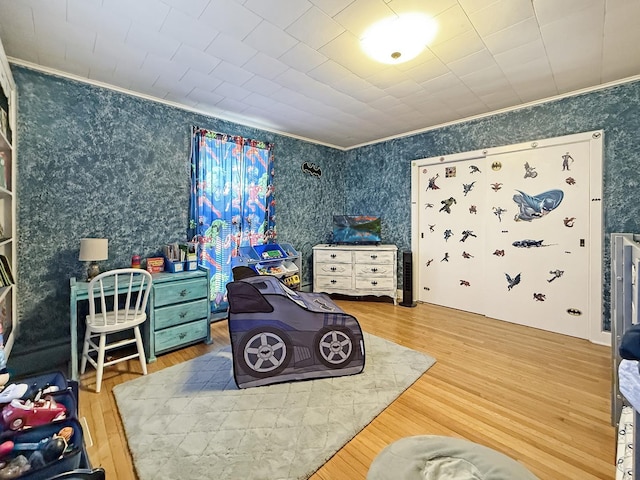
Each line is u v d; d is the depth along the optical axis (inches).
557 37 78.8
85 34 76.6
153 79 101.3
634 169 103.4
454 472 51.1
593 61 91.6
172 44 81.4
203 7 67.1
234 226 142.7
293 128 157.9
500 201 135.6
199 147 129.3
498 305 138.3
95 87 102.3
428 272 164.9
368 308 157.6
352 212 198.5
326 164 190.9
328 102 122.8
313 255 176.9
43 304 94.0
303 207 178.2
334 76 100.0
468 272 149.4
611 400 68.4
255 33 76.8
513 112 130.1
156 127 117.4
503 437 62.8
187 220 127.7
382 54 86.2
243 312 83.2
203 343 112.8
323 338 87.6
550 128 120.7
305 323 86.8
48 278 94.7
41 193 93.0
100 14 69.2
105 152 105.0
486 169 139.6
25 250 90.7
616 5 66.4
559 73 99.3
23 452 34.4
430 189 161.2
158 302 99.5
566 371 90.4
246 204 147.3
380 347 107.9
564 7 67.2
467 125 144.5
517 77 101.9
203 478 52.9
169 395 78.5
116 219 108.3
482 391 80.2
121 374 90.0
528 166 127.0
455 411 71.9
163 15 69.8
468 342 112.7
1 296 70.4
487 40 80.0
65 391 44.1
